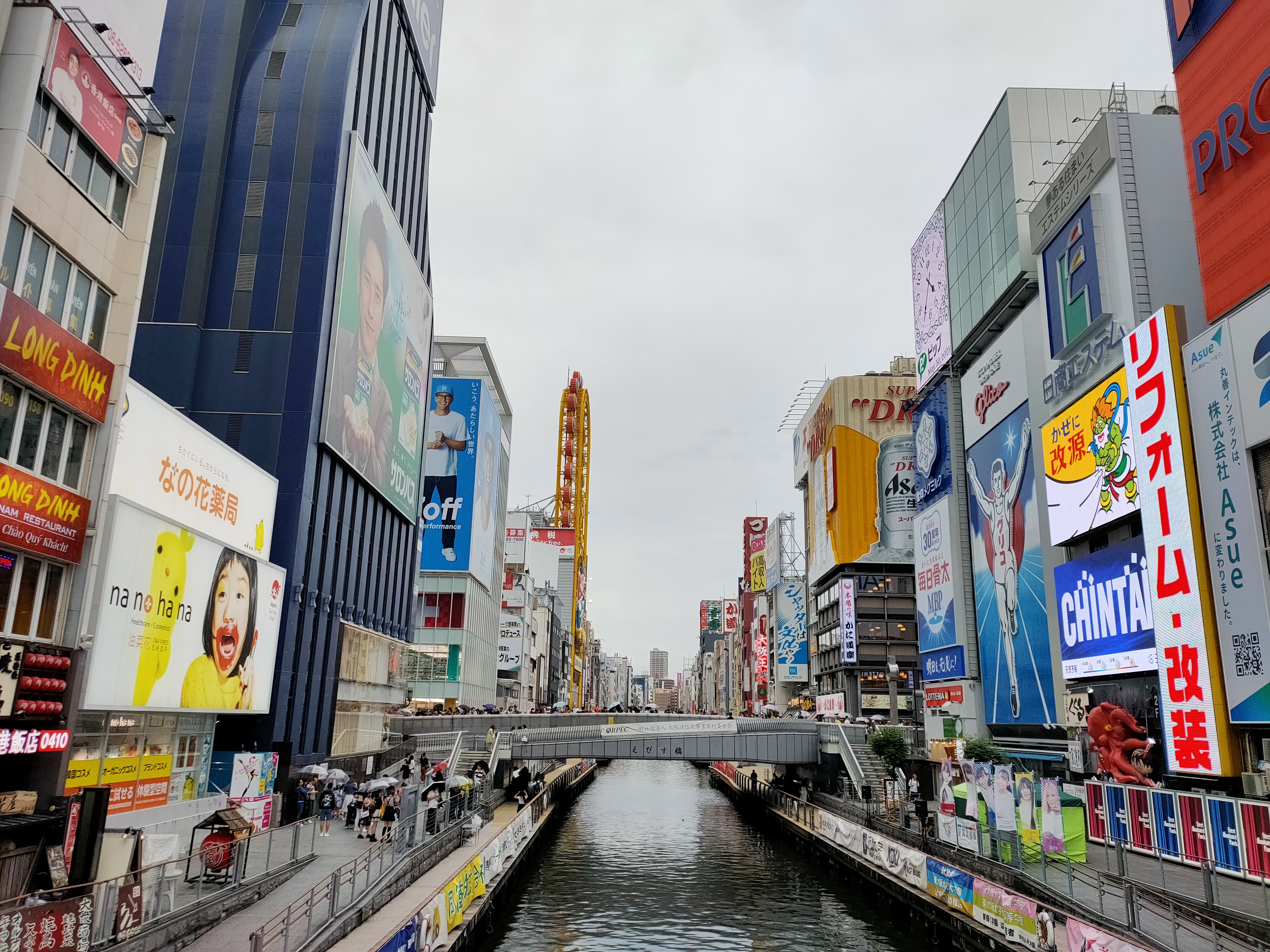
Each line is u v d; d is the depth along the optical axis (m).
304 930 22.11
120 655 26.91
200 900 22.30
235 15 57.06
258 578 38.25
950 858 37.00
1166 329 39.22
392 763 58.00
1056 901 27.50
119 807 28.42
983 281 71.69
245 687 37.03
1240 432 34.53
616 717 69.00
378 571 64.25
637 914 40.56
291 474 49.00
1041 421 61.12
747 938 36.38
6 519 22.27
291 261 52.56
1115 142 51.31
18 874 19.97
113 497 26.53
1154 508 39.78
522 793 61.53
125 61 26.94
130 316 27.34
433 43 81.25
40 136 23.61
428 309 77.75
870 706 120.56
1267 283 36.88
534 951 34.16
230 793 33.44
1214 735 34.81
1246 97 38.56
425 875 33.47
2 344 21.91
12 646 22.17
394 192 68.62
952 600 75.88
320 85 55.94
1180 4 43.81
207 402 50.25
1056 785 31.09
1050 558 58.88
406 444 70.44
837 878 48.78
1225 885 28.09
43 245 23.89
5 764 22.42
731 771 113.62
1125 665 44.97
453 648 96.12
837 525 126.94
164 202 52.97
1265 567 33.00
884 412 129.25
